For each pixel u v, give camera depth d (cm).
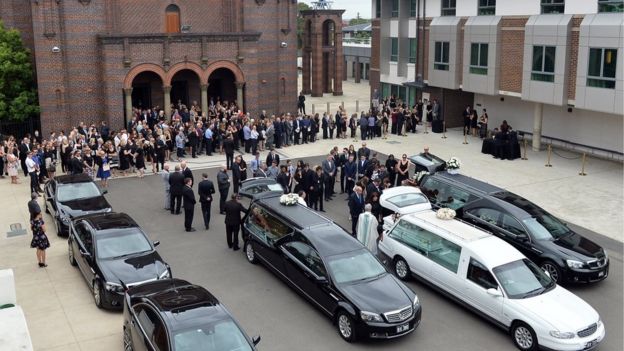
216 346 1100
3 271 1377
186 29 3897
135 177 2839
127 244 1617
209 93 4109
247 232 1833
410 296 1422
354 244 1555
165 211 2353
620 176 2861
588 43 2830
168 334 1101
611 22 2717
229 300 1591
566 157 3231
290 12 4191
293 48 4259
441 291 1596
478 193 1920
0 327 1168
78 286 1664
